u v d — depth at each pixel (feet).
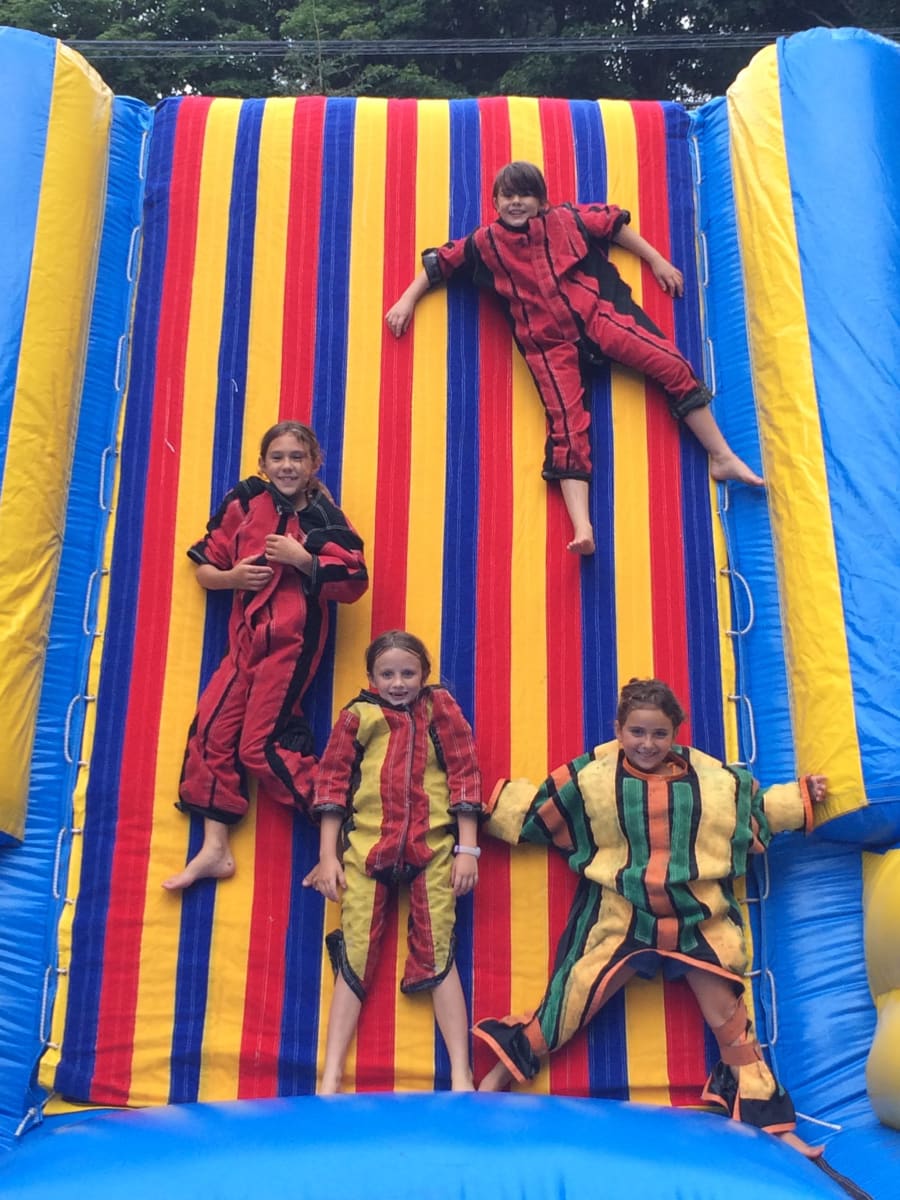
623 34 48.91
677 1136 8.23
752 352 13.91
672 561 13.12
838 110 14.28
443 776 11.60
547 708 12.42
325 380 13.91
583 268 14.19
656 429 13.78
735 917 10.98
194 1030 10.93
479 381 14.01
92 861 11.56
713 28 50.55
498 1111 8.54
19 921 11.13
